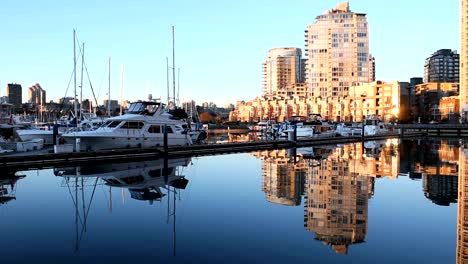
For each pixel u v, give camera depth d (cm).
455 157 3753
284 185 2141
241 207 1633
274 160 3462
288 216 1484
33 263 1037
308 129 6550
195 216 1491
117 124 3678
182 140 4112
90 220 1443
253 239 1221
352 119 17988
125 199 1792
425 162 3291
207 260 1055
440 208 1612
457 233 1283
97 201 1750
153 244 1181
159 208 1620
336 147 5209
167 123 3975
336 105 18862
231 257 1076
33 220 1448
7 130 4431
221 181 2288
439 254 1099
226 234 1273
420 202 1722
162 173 2630
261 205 1666
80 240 1220
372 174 2548
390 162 3291
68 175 2517
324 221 1420
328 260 1053
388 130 9069
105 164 3106
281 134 6650
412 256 1083
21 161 2808
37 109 11506
